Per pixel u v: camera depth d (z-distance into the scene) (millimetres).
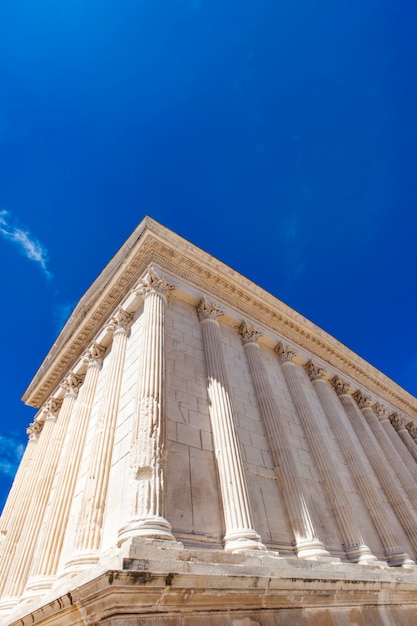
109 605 6105
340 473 19234
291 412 19422
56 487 15484
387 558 17297
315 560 11398
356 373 29453
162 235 19219
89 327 22141
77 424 17047
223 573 7719
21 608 11844
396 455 24672
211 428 13758
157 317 15266
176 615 6797
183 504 10844
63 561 12977
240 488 11844
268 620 8164
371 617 10789
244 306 22328
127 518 9320
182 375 14695
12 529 18766
